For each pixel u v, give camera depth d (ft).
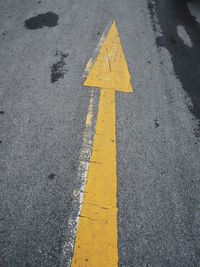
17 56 15.37
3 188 9.77
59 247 8.55
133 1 21.76
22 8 19.47
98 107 12.96
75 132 11.79
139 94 13.85
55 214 9.24
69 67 14.96
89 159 10.89
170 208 9.75
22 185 9.90
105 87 14.01
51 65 14.98
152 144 11.66
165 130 12.29
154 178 10.53
